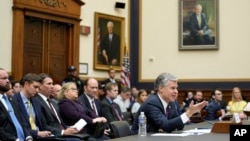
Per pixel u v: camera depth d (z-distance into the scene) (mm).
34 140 4078
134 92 9953
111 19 11477
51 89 5379
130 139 3020
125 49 11430
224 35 11609
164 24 12078
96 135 5383
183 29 11906
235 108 8094
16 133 4477
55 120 5332
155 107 3871
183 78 11898
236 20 11523
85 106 6062
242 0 11484
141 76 12219
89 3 10945
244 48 11445
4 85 4559
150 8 12195
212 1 11664
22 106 4766
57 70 10102
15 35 8969
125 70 11195
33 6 9289
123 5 11648
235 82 11469
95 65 10977
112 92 6547
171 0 12031
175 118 3752
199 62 11789
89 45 10922
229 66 11555
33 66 9469
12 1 8992
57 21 9961
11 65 8961
